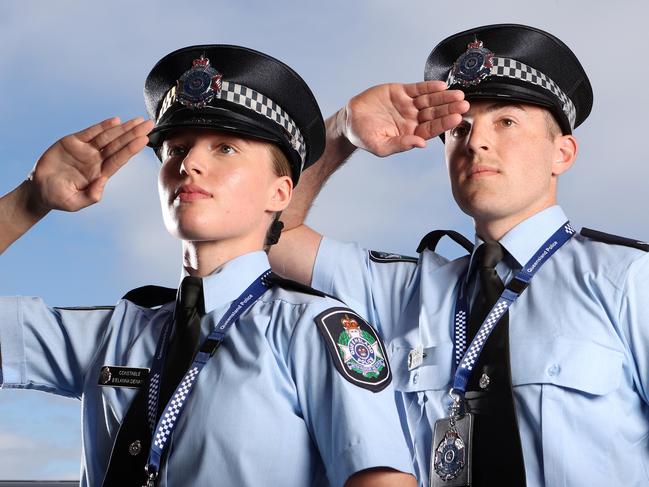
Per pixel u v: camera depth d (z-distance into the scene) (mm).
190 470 1935
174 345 2074
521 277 2393
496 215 2432
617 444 2238
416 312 2533
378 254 2711
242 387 1967
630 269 2312
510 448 2209
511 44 2506
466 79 2486
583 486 2203
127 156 2055
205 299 2100
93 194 2084
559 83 2537
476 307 2398
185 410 1983
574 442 2227
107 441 2102
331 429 1935
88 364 2211
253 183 2133
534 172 2424
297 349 1998
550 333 2305
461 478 2236
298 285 2123
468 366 2314
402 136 2525
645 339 2266
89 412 2141
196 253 2139
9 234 2148
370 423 1913
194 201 2074
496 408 2252
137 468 1979
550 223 2463
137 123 2055
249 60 2234
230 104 2197
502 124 2436
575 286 2350
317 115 2340
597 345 2273
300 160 2307
